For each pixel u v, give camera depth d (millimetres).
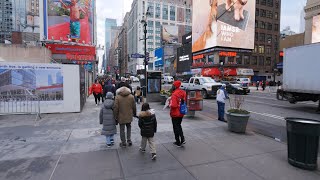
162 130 7402
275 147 5676
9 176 4004
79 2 21344
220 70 49094
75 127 7777
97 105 13969
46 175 4051
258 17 61094
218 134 6926
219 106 9211
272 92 30125
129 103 5621
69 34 20641
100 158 4879
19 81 10156
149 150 5418
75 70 10977
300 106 14703
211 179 3934
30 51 16125
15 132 7059
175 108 5594
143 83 16828
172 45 94312
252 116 10781
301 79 12883
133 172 4191
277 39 63938
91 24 23016
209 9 56750
